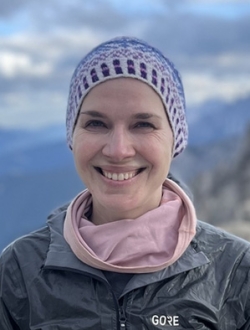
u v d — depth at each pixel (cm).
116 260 87
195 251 90
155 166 88
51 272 90
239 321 88
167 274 87
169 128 91
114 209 88
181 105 94
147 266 86
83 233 90
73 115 93
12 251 95
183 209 94
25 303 91
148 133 88
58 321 87
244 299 88
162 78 89
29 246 94
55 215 99
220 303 87
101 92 87
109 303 86
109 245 88
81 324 86
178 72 95
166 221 90
